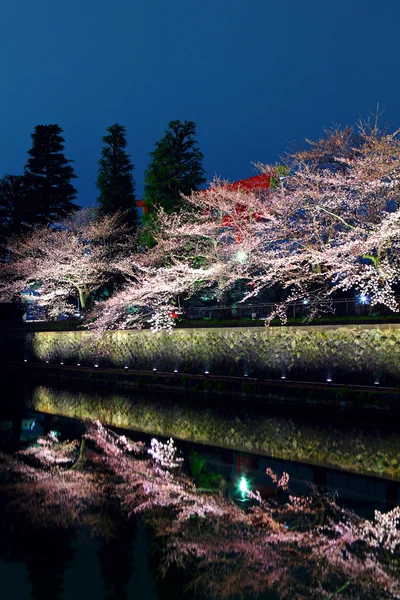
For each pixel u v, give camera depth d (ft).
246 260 77.46
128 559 24.72
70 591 21.62
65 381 93.45
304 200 68.23
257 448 44.93
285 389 61.00
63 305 113.09
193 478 37.17
